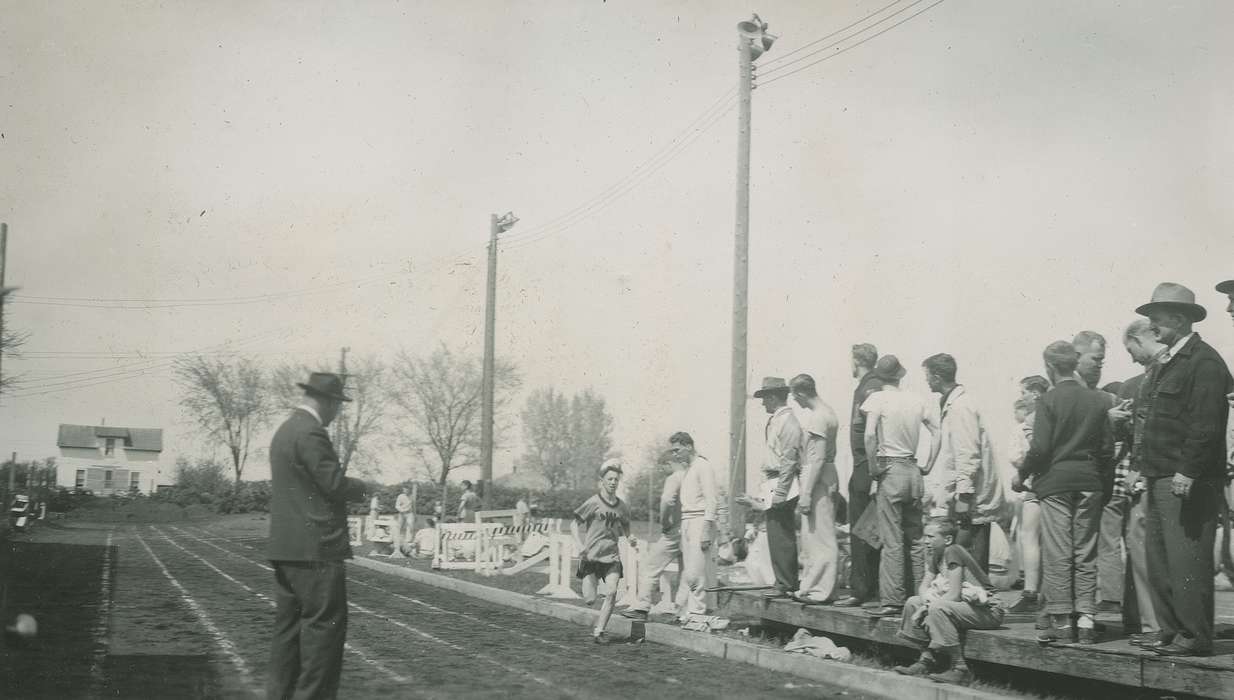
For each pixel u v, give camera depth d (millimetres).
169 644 9414
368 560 23250
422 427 57000
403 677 7945
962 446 7984
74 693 6965
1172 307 6199
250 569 19672
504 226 29953
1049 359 7055
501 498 53031
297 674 6227
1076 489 6711
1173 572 6047
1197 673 5707
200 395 54281
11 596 13125
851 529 9102
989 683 7523
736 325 14859
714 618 10805
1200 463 5902
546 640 10570
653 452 47531
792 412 9812
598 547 10625
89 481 88312
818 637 9094
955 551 7508
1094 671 6309
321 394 6359
